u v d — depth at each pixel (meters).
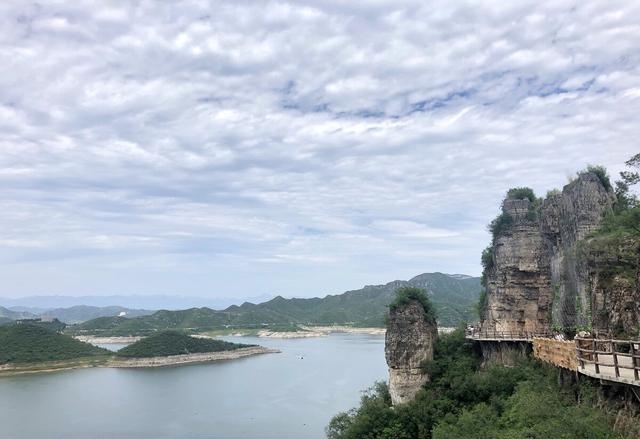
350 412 95.50
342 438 67.25
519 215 74.69
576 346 37.41
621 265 49.28
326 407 136.62
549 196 72.00
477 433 44.53
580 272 56.84
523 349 63.03
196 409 137.88
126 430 117.69
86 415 131.88
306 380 178.62
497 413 49.94
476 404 57.06
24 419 127.75
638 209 52.25
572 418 32.38
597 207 60.53
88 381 183.88
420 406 62.28
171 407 140.75
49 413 134.25
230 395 156.25
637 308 44.97
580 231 60.66
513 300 73.50
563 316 63.94
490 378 59.38
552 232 69.25
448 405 60.81
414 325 70.12
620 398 31.77
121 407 141.25
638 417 29.48
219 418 127.81
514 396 48.75
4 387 172.25
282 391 160.25
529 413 39.69
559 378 43.41
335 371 195.50
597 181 61.81
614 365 30.83
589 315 52.88
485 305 82.31
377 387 97.12
